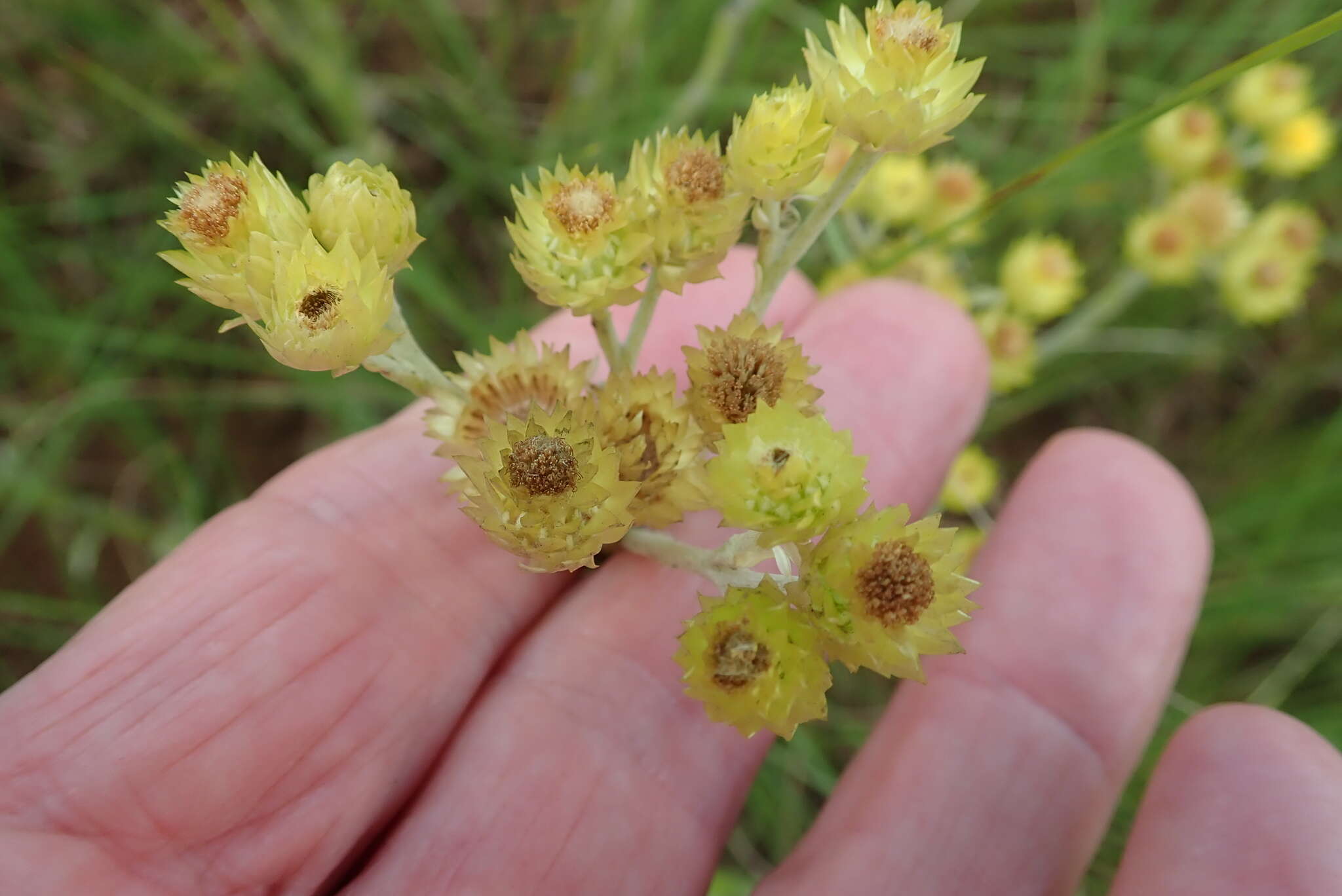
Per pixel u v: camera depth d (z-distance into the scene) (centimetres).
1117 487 14
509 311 17
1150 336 18
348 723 12
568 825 12
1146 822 11
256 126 18
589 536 10
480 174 18
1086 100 19
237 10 19
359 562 13
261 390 17
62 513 17
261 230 11
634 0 17
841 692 17
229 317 18
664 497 12
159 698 11
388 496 13
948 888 12
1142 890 11
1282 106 17
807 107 11
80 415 17
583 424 11
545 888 12
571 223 11
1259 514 18
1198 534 14
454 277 18
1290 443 19
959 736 13
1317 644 17
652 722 13
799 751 16
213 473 18
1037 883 12
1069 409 20
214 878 11
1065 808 13
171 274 17
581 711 12
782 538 10
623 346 12
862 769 13
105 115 18
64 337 17
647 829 12
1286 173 17
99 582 18
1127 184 19
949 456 15
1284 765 11
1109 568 13
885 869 12
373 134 18
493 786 12
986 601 14
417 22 19
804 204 15
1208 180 17
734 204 11
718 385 11
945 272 16
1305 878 11
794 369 11
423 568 13
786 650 10
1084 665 13
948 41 11
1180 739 12
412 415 13
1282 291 17
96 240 18
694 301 15
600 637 13
